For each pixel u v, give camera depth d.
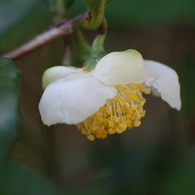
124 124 0.21
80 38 0.22
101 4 0.21
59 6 0.23
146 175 0.25
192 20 0.25
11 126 0.18
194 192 0.24
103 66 0.20
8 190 0.23
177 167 0.25
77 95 0.20
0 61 0.19
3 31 0.24
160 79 0.21
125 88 0.21
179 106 0.21
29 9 0.25
